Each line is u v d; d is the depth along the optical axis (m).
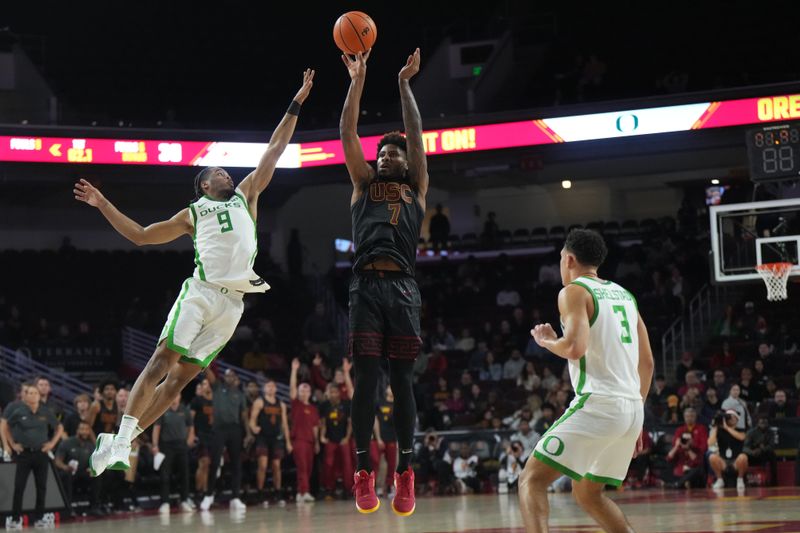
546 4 26.98
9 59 23.45
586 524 8.91
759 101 18.88
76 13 26.22
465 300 24.56
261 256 25.67
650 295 22.11
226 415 15.36
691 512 10.00
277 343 23.92
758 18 25.58
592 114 19.91
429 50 27.52
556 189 27.78
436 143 20.77
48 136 20.52
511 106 25.75
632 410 5.28
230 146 21.33
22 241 25.27
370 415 5.83
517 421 17.62
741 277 14.88
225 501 17.39
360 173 6.15
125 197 25.48
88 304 23.83
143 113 25.95
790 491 13.90
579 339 5.15
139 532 10.17
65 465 14.21
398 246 5.92
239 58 27.33
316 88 27.62
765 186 16.81
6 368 20.80
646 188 27.27
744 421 15.92
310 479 17.58
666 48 25.66
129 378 21.98
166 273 24.94
